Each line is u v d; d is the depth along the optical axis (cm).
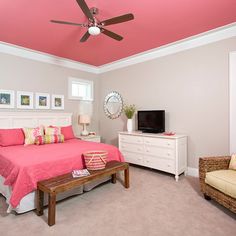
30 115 384
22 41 339
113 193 266
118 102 489
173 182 311
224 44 303
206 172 238
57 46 366
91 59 455
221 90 308
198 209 219
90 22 231
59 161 233
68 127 420
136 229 181
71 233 175
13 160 221
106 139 524
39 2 219
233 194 188
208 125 325
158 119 378
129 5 228
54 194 187
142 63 431
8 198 216
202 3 226
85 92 523
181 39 337
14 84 373
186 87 354
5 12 240
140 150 379
